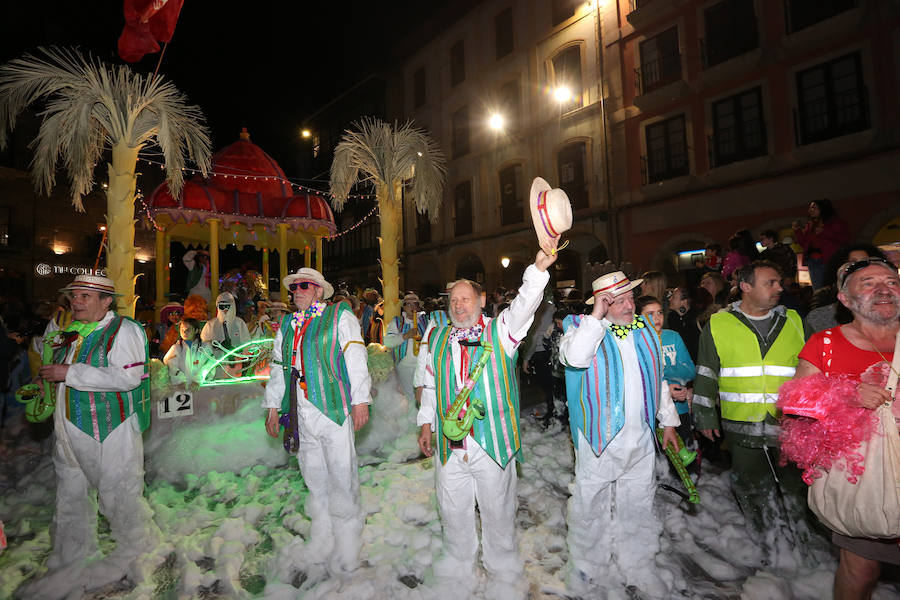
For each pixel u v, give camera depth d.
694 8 14.90
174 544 3.32
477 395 2.67
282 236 9.84
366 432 5.43
